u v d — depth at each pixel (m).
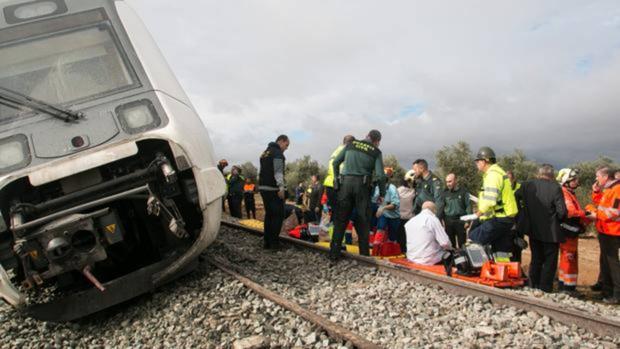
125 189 4.96
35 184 4.45
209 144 5.77
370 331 4.29
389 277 6.22
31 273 4.40
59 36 5.60
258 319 4.38
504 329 4.20
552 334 4.06
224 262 6.48
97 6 5.95
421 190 9.20
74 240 4.50
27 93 5.14
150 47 6.04
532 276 6.93
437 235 6.91
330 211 11.07
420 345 3.91
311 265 7.21
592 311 4.87
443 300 5.21
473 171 23.30
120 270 5.95
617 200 6.37
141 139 4.78
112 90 5.23
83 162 4.56
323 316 4.66
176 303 5.00
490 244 6.95
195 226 5.93
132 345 4.33
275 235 8.45
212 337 4.11
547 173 6.60
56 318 4.81
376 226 10.38
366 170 7.27
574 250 7.16
